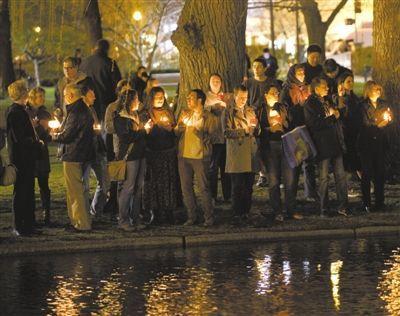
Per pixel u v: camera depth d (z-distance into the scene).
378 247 17.27
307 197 21.70
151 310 12.96
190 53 22.86
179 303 13.31
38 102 19.27
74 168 18.31
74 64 20.23
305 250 17.09
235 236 17.89
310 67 22.16
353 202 21.45
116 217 19.77
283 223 19.09
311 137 19.55
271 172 19.38
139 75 27.42
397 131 23.97
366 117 20.22
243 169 19.11
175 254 16.94
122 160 18.33
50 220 19.64
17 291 14.22
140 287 14.34
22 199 18.02
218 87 20.55
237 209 19.23
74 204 18.36
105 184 19.47
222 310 12.88
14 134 17.92
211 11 22.77
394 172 23.88
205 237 17.77
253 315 12.59
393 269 15.31
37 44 64.81
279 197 19.36
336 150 19.61
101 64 22.16
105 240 17.42
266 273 15.18
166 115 19.14
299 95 20.83
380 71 24.36
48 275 15.30
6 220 19.86
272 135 19.30
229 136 19.09
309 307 12.95
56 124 18.47
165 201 19.16
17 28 35.41
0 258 16.75
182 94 23.16
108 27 46.81
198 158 18.81
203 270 15.49
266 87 22.09
